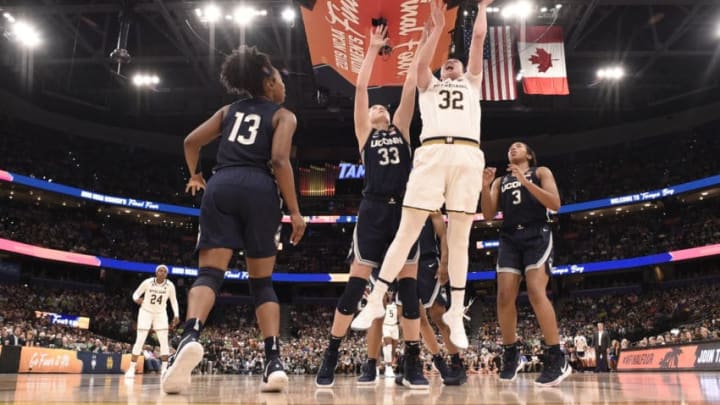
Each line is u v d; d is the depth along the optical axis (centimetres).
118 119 3794
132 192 3738
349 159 4194
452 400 289
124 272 3816
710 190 3447
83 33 2827
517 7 2133
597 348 1895
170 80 3369
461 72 455
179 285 3888
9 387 490
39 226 3362
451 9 1231
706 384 504
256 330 3672
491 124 3931
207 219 343
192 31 2522
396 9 1218
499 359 2608
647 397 304
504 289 546
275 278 3781
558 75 2039
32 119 3512
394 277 436
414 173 430
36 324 2681
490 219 587
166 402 269
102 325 3175
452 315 439
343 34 1351
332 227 4281
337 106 3409
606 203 3600
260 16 2550
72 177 3550
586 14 2441
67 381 719
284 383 351
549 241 526
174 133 3962
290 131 366
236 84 387
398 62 1374
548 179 538
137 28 2742
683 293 3278
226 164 355
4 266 3136
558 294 3847
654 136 3759
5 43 2825
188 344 312
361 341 3114
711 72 3225
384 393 367
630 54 2900
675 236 3462
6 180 3058
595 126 3875
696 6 2452
